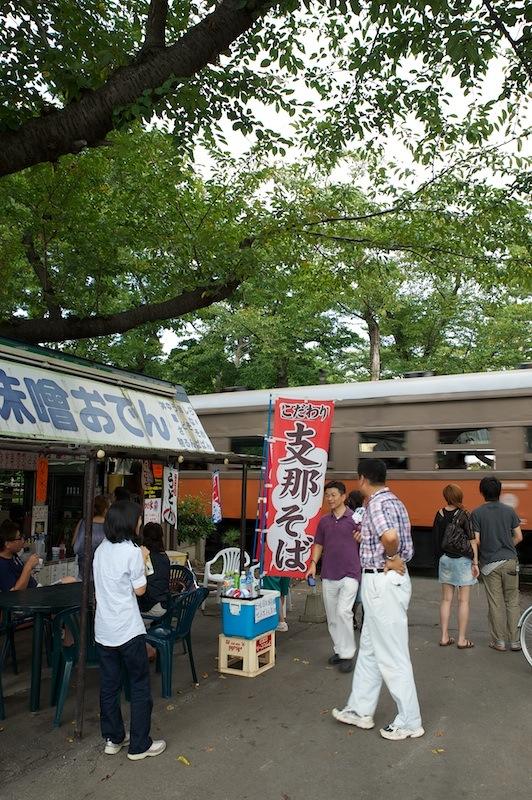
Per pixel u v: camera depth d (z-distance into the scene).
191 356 23.39
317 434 6.96
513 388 10.58
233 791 3.64
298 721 4.64
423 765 3.93
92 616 4.77
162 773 3.85
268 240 8.75
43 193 9.23
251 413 12.98
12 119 5.34
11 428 5.77
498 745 4.21
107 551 4.14
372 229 10.09
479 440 10.75
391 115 8.02
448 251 8.97
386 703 5.00
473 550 6.48
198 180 10.72
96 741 4.32
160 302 9.41
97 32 6.84
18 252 9.11
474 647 6.56
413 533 11.23
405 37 6.54
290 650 6.59
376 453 11.55
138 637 4.06
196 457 6.66
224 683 5.52
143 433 7.65
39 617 4.95
